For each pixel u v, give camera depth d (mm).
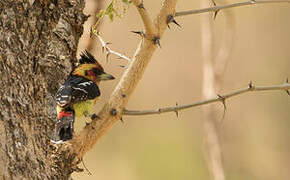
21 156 7133
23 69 7418
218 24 17344
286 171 20062
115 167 20625
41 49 7699
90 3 9562
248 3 7363
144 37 7344
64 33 7953
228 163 19469
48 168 7320
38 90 7605
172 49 21141
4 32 7363
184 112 21188
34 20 7605
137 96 21141
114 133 21016
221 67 11445
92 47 9625
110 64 19391
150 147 21031
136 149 20922
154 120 21297
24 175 7090
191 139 21078
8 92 7219
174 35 21125
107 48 8734
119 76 19438
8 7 7438
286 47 21281
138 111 7398
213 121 11430
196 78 21062
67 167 7418
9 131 7125
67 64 8070
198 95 21078
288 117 20750
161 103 21156
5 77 7238
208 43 11609
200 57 21062
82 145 7410
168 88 21156
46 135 7531
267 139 20266
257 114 20484
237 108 20406
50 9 7777
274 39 21375
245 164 19719
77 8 8117
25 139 7219
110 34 19531
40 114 7531
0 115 7113
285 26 21281
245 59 21000
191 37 21078
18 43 7438
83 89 8414
